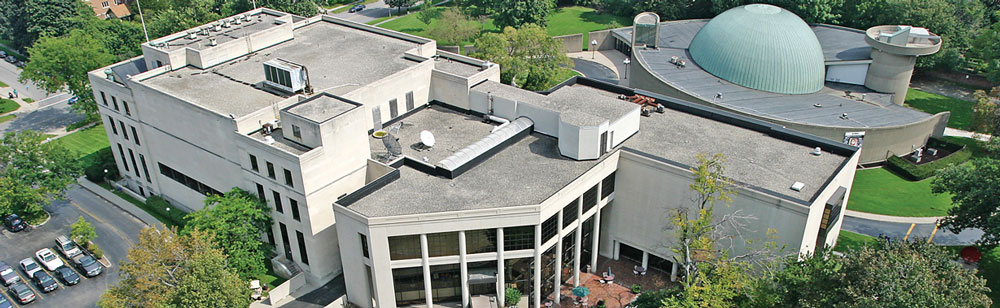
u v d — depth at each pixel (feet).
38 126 416.87
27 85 479.41
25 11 501.97
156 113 273.75
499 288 225.76
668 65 408.67
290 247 252.83
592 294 244.42
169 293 206.49
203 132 255.91
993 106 302.45
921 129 333.21
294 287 247.29
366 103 263.29
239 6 509.35
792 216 208.13
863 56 394.11
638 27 434.71
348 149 237.45
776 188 221.46
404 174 236.02
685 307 195.83
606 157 238.07
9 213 299.17
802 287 187.52
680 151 246.27
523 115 265.13
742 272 207.72
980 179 232.32
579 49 517.14
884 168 330.34
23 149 303.48
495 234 214.90
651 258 255.70
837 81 398.83
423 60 301.84
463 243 213.66
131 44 473.67
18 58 531.91
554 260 233.14
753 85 373.81
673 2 568.82
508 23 520.42
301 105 239.50
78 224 277.03
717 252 233.35
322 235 241.55
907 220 286.66
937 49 364.99
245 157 241.55
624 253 263.29
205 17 487.61
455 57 315.99
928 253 178.09
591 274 255.50
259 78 288.71
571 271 248.73
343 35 344.69
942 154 336.70
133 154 306.55
